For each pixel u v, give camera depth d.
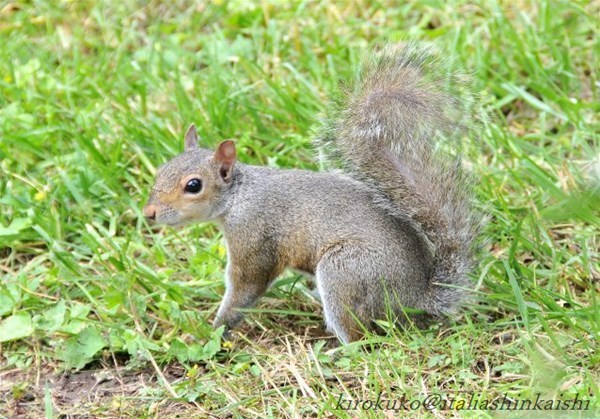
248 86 13.99
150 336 10.75
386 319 10.25
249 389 9.78
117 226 12.52
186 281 11.65
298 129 13.60
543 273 11.10
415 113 10.72
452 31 14.83
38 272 11.79
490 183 12.41
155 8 16.58
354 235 10.33
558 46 14.69
